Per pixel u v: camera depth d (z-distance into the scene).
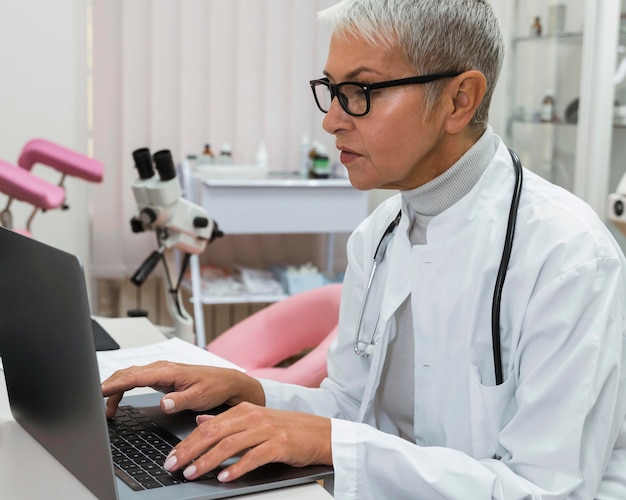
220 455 1.01
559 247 1.13
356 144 1.17
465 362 1.20
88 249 3.78
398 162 1.17
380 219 1.43
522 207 1.21
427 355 1.25
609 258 1.12
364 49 1.13
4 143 3.34
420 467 1.06
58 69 3.36
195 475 1.00
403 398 1.32
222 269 3.90
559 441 1.06
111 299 4.00
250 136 3.96
